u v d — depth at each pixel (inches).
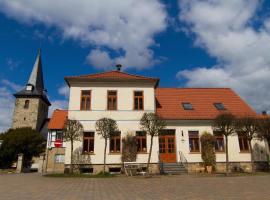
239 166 954.7
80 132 867.4
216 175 758.5
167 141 960.3
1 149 1759.4
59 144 880.3
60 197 369.7
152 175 783.1
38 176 821.9
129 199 349.1
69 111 920.9
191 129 977.5
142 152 906.7
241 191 410.9
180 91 1160.2
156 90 1155.3
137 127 927.0
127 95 956.0
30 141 1855.3
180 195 379.9
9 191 438.3
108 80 954.1
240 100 1127.6
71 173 835.4
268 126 862.5
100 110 932.6
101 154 892.6
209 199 340.8
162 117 885.8
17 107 2395.4
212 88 1196.5
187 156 948.0
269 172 867.4
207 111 1034.7
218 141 976.9
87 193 410.3
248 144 985.5
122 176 759.7
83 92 949.8
